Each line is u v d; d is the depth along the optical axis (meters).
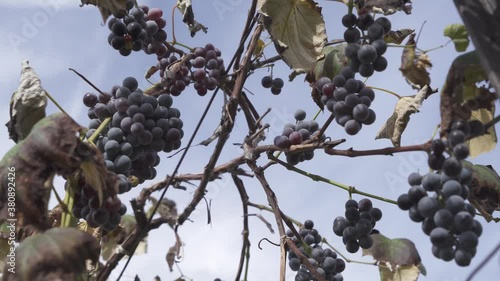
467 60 1.23
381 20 1.34
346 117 1.33
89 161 1.28
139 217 1.39
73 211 1.37
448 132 1.22
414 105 1.43
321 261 1.47
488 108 1.24
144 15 1.54
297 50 1.45
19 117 1.36
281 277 1.43
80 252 1.24
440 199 1.22
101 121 1.46
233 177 1.54
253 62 1.57
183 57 1.54
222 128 1.43
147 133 1.43
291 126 1.47
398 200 1.24
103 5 1.50
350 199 1.39
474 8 1.13
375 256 1.41
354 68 1.34
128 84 1.46
